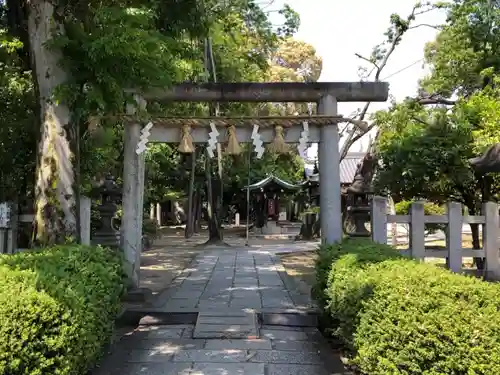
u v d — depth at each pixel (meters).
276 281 9.45
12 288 3.16
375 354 3.47
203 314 6.32
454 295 3.10
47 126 5.54
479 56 12.26
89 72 5.54
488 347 2.68
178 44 6.55
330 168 7.12
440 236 17.75
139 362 4.75
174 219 39.41
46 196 5.50
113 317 4.79
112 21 5.36
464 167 8.46
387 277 3.69
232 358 4.88
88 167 8.62
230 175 28.77
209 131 7.18
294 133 7.16
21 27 6.29
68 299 3.24
